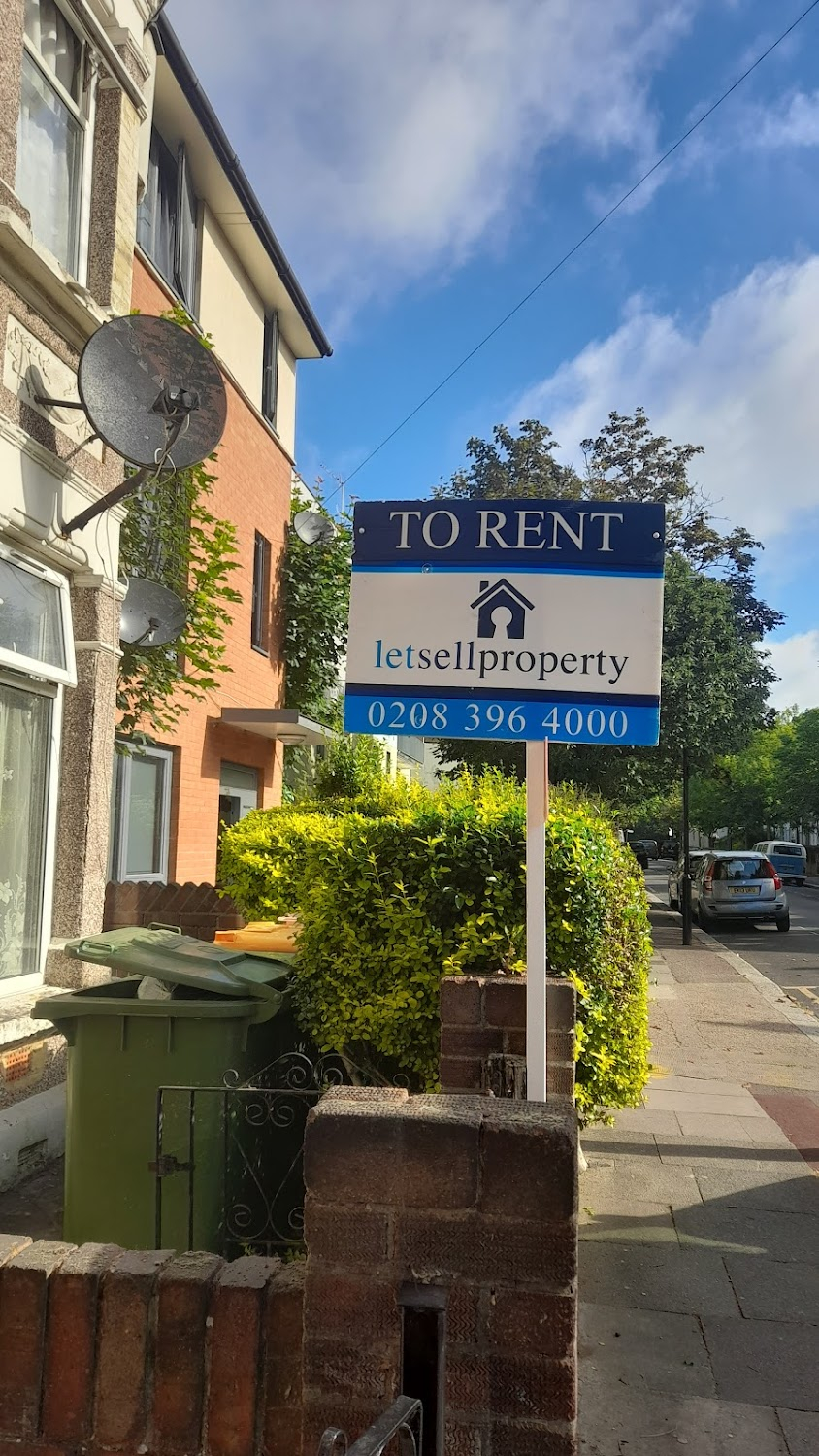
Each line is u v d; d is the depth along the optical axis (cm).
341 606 1538
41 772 615
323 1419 191
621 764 1852
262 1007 396
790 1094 750
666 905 2953
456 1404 188
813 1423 314
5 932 575
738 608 2714
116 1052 386
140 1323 221
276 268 1344
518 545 361
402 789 1020
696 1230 468
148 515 855
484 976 418
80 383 559
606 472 2717
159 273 1045
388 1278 191
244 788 1362
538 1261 189
